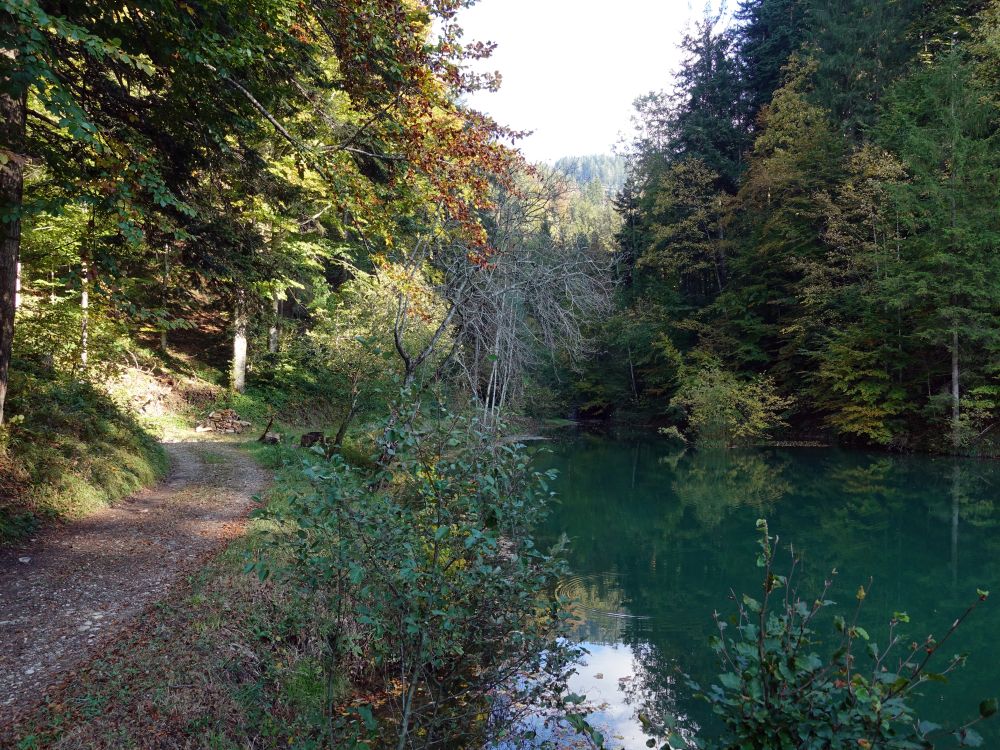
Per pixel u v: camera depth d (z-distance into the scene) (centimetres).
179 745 333
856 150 2402
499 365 1212
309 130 828
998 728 475
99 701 349
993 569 889
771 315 2858
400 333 1269
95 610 477
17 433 749
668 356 3041
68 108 462
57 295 1249
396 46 637
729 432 2458
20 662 391
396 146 693
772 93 3039
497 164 703
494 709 450
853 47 2686
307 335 1898
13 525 616
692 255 3291
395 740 395
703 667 574
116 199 568
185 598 498
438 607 312
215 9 596
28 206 546
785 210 2630
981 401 1883
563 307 1427
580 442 2706
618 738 440
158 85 684
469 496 320
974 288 1828
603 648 615
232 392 1941
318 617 447
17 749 300
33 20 432
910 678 209
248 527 725
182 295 1330
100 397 1054
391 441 323
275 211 1185
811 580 851
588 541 1056
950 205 1902
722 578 854
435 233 853
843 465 1852
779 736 216
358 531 304
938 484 1530
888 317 2136
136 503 835
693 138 3341
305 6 632
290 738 360
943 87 2012
